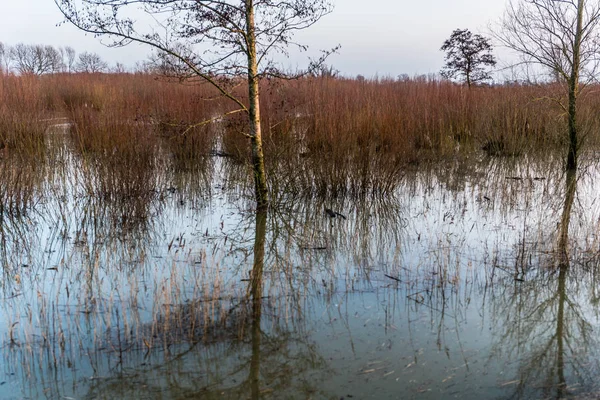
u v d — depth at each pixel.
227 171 9.89
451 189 8.76
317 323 4.01
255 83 6.96
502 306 4.30
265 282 4.86
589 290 4.54
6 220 6.93
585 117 10.91
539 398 3.03
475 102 13.40
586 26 9.07
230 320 4.05
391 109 10.55
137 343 3.69
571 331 3.87
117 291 4.57
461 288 4.64
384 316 4.12
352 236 6.35
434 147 11.72
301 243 6.12
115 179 7.95
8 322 4.02
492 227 6.51
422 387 3.17
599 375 3.26
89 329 3.90
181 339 3.76
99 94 15.32
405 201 7.98
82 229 6.58
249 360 3.52
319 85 12.49
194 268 5.23
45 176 9.27
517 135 11.77
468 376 3.28
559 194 8.17
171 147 10.20
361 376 3.30
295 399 3.09
